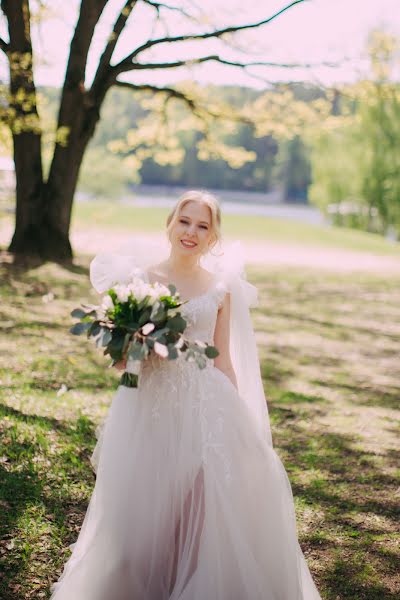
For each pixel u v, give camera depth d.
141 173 91.44
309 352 8.55
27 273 11.56
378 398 6.61
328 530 3.79
